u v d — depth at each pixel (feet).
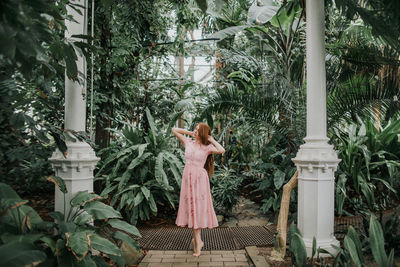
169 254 9.64
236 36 23.73
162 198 14.62
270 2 17.90
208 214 9.89
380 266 6.14
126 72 17.34
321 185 9.07
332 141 14.66
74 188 8.29
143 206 13.51
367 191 14.19
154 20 17.25
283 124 14.71
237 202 17.06
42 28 4.14
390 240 7.72
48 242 5.46
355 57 11.59
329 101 12.57
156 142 14.94
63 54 5.98
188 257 9.36
